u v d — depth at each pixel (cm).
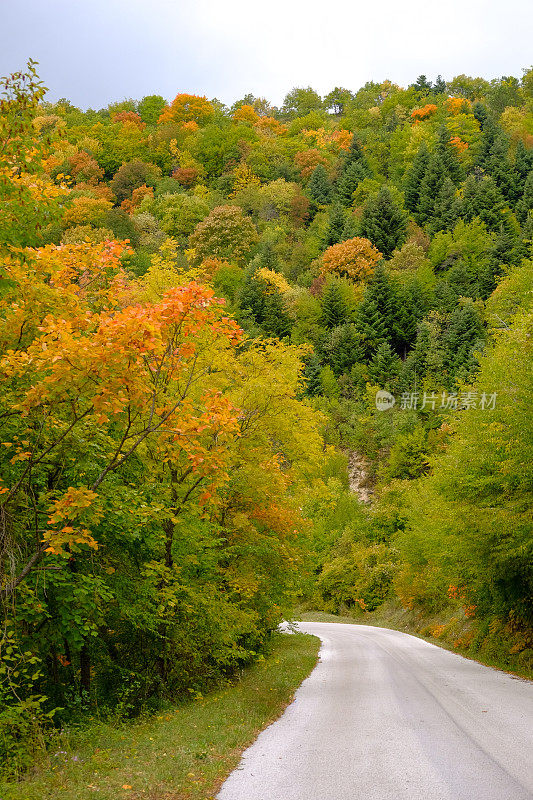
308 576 2234
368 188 10688
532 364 1639
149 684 1209
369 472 6612
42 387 682
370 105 15400
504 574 1867
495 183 9906
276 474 1590
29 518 810
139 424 976
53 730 807
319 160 12144
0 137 757
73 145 12256
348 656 2111
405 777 632
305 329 8012
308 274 9181
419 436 5700
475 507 1822
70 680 1143
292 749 773
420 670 1672
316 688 1368
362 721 952
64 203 830
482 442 1805
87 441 834
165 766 674
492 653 1956
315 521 5600
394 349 7800
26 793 562
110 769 679
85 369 677
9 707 740
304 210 10844
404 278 8269
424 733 848
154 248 7406
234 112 15988
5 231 755
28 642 858
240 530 1633
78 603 871
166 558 1190
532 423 1566
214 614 1334
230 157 12438
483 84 15362
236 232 9431
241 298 7856
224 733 853
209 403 833
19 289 784
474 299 7688
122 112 14900
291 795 579
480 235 8806
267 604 1881
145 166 11588
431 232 9469
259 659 1878
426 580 3462
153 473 1173
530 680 1464
